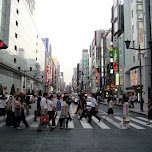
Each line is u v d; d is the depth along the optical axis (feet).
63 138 23.61
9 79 129.08
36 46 229.66
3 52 114.32
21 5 155.84
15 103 29.73
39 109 38.96
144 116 51.70
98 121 39.99
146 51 113.91
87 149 18.69
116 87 155.74
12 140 22.30
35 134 25.95
